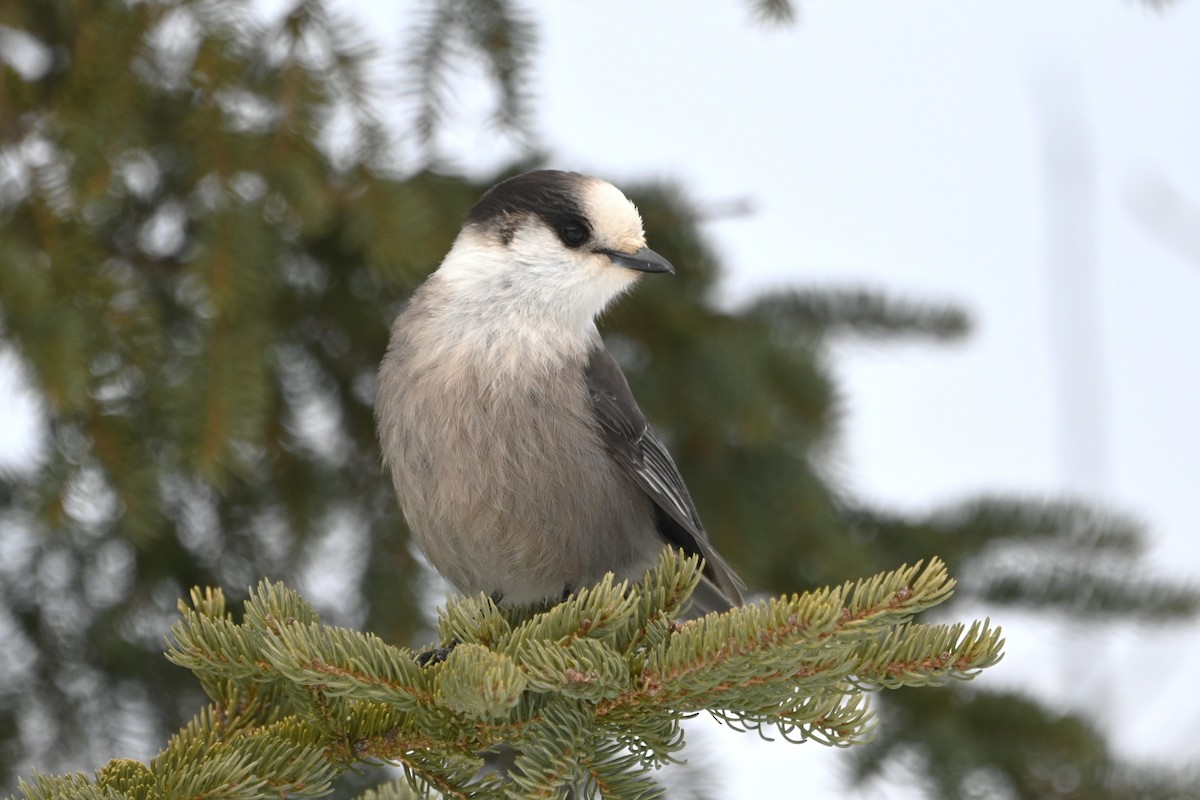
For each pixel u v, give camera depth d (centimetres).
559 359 917
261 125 976
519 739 626
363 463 1089
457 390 892
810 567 1068
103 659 1048
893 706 1031
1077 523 1093
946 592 578
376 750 648
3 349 943
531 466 889
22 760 1016
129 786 607
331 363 1102
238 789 605
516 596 938
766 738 609
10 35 996
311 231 966
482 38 1030
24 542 1046
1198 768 1008
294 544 1057
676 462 1089
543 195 948
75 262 948
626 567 948
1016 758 1020
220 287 946
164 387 941
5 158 962
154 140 1002
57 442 944
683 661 604
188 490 1054
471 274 930
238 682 690
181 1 973
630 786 616
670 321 1110
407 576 1052
